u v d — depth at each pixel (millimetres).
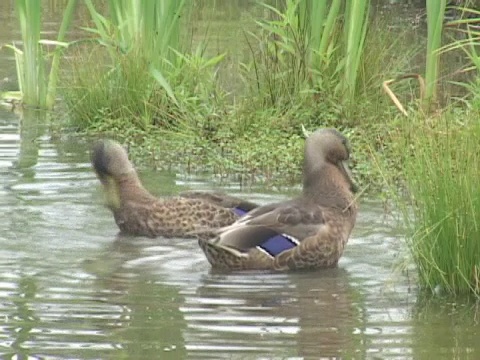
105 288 12641
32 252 13984
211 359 10500
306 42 21844
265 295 12516
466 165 12727
